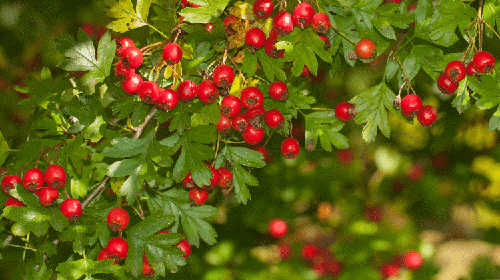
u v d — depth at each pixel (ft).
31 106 3.03
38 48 3.32
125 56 2.95
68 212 2.96
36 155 3.01
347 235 4.36
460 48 3.16
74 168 3.02
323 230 4.77
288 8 3.13
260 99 2.98
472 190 5.02
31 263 3.05
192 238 3.08
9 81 3.30
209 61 3.03
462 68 2.98
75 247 2.99
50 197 2.97
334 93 3.69
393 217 4.95
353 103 3.09
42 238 3.06
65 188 3.00
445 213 5.13
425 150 4.88
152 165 2.97
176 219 3.09
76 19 3.32
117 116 3.06
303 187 4.52
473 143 4.42
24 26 3.30
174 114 2.97
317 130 3.13
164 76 2.99
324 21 2.96
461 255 7.26
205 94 2.95
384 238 4.33
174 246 3.04
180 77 2.98
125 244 3.00
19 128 3.27
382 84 3.08
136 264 3.00
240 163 3.06
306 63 2.98
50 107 3.04
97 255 3.09
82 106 3.00
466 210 6.09
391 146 4.96
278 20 2.95
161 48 3.02
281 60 3.01
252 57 3.00
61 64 2.97
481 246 7.54
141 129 3.01
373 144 5.03
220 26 2.97
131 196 2.96
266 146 3.80
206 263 4.15
